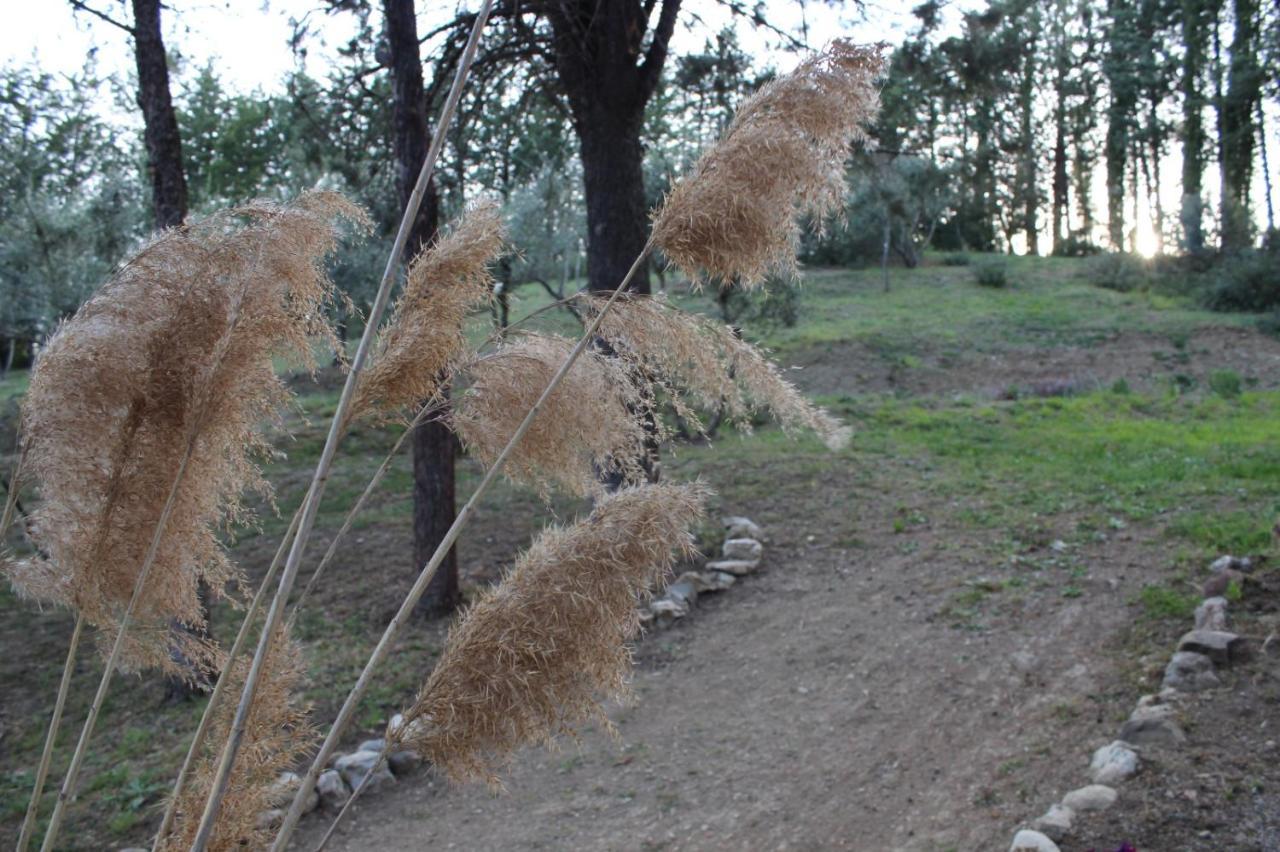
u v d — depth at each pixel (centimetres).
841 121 202
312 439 1358
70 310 1028
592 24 876
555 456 226
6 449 815
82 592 212
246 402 212
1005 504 948
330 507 1095
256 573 896
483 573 866
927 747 533
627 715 638
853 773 521
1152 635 596
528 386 221
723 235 200
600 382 222
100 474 208
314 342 222
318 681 670
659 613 779
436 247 215
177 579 220
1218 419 1359
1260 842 356
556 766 578
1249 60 2761
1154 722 459
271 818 351
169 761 586
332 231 222
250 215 218
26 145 1084
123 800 548
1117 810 396
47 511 211
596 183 902
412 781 571
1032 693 566
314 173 1140
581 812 521
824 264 3403
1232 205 2764
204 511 220
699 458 1228
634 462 230
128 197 1173
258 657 187
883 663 653
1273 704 457
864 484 1076
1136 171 3919
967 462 1154
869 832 457
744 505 1027
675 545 202
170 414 208
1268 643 521
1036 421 1403
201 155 1762
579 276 1802
